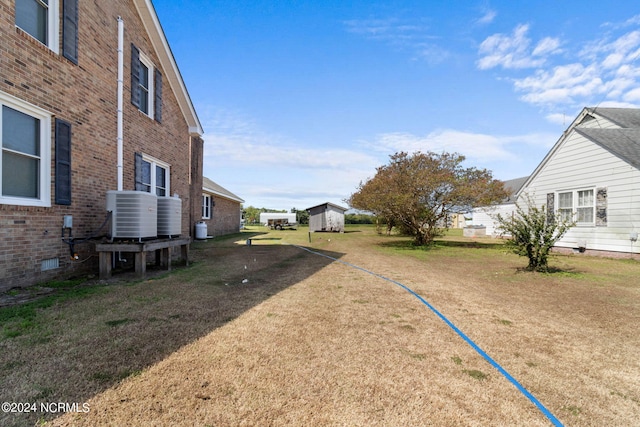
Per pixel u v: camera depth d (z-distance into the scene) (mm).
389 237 21000
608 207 10844
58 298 4297
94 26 6207
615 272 7738
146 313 3809
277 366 2604
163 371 2461
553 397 2287
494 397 2256
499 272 7695
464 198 14000
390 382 2414
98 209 6309
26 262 4734
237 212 27219
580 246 11797
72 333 3131
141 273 5797
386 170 15258
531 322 3918
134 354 2727
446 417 2010
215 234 20469
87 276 5816
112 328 3293
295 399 2154
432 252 12398
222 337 3160
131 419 1884
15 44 4516
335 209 27281
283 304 4395
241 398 2143
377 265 8508
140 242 5750
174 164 10023
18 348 2768
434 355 2912
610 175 10789
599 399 2277
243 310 4055
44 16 5184
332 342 3133
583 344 3256
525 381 2498
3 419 1836
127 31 7398
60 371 2404
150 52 8562
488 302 4836
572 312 4375
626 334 3555
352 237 20859
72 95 5598
